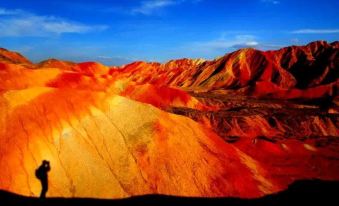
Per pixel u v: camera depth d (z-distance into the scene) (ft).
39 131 69.21
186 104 237.66
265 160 117.70
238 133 176.65
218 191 74.95
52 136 69.92
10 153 64.54
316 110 248.52
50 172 65.57
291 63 407.44
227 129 179.22
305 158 127.44
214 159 81.92
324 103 280.72
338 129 197.47
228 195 75.20
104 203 65.62
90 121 75.56
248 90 358.02
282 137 167.63
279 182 92.73
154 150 76.28
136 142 76.48
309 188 93.09
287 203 79.56
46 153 67.26
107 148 73.61
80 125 73.97
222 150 87.15
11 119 69.31
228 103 266.98
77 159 69.00
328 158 131.44
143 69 472.85
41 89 76.33
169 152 77.41
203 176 76.38
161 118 83.20
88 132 73.92
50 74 180.86
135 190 69.21
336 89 324.19
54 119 72.02
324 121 200.23
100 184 67.77
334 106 259.80
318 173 112.27
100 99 79.87
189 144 81.56
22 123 69.31
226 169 81.00
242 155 93.20
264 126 189.88
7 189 60.80
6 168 62.69
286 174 104.12
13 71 164.76
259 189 82.23
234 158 87.71
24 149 65.92
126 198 67.67
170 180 72.84
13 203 59.47
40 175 64.44
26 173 63.62
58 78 181.27
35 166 65.00
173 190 71.56
